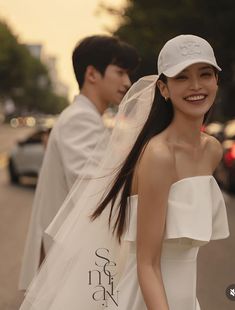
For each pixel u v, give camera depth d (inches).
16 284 236.5
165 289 81.9
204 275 249.4
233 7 1091.9
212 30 1120.8
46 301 92.4
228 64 1190.9
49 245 120.0
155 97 84.7
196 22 1122.0
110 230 88.8
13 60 3021.7
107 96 121.8
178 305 82.2
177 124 82.0
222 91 1360.7
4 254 294.5
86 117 116.1
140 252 80.5
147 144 81.7
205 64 79.4
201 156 83.2
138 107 89.9
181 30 1139.9
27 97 4343.0
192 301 83.5
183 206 80.2
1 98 3412.9
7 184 617.0
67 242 91.7
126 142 89.0
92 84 121.4
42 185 121.0
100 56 120.3
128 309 84.1
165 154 79.4
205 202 81.6
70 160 112.8
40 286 93.0
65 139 114.2
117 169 88.2
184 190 80.6
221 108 1428.4
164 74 80.6
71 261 91.4
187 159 81.7
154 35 1155.3
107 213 89.4
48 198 119.4
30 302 93.4
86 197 91.2
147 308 81.0
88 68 121.1
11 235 346.9
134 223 83.4
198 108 80.2
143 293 80.5
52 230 101.8
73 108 118.5
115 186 86.7
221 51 1152.2
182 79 80.0
